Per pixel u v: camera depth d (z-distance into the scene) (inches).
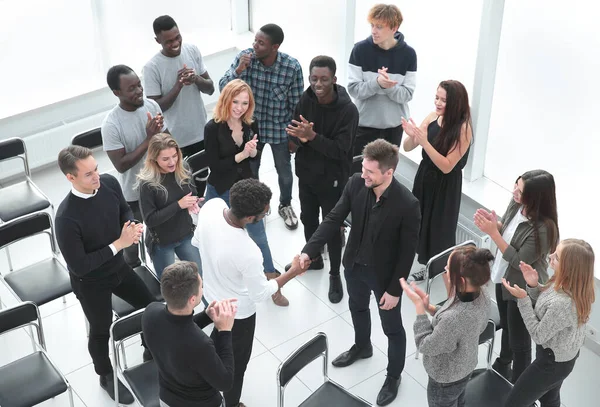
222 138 195.9
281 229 248.2
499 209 217.5
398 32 219.5
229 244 149.6
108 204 167.0
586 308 145.7
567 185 205.3
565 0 187.9
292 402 185.8
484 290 143.4
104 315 175.0
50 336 205.6
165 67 224.4
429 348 144.4
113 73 194.5
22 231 195.9
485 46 205.8
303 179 207.0
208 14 306.7
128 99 197.2
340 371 194.4
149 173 179.6
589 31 184.7
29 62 264.5
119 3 277.4
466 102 188.4
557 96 199.3
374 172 154.8
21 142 228.2
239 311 159.2
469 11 212.8
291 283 225.3
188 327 129.2
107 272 169.8
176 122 229.8
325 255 234.5
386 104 221.1
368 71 218.7
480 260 135.9
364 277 173.3
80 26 272.1
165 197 181.3
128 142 202.4
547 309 147.2
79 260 161.5
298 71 226.1
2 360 197.3
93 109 279.7
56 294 191.9
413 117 247.0
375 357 198.7
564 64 194.2
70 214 160.9
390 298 167.9
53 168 280.1
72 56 274.5
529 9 197.6
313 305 217.2
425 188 201.2
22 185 233.0
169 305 127.3
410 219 160.6
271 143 234.4
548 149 207.5
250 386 190.2
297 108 200.1
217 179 200.8
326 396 163.2
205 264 156.4
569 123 198.5
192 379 133.3
